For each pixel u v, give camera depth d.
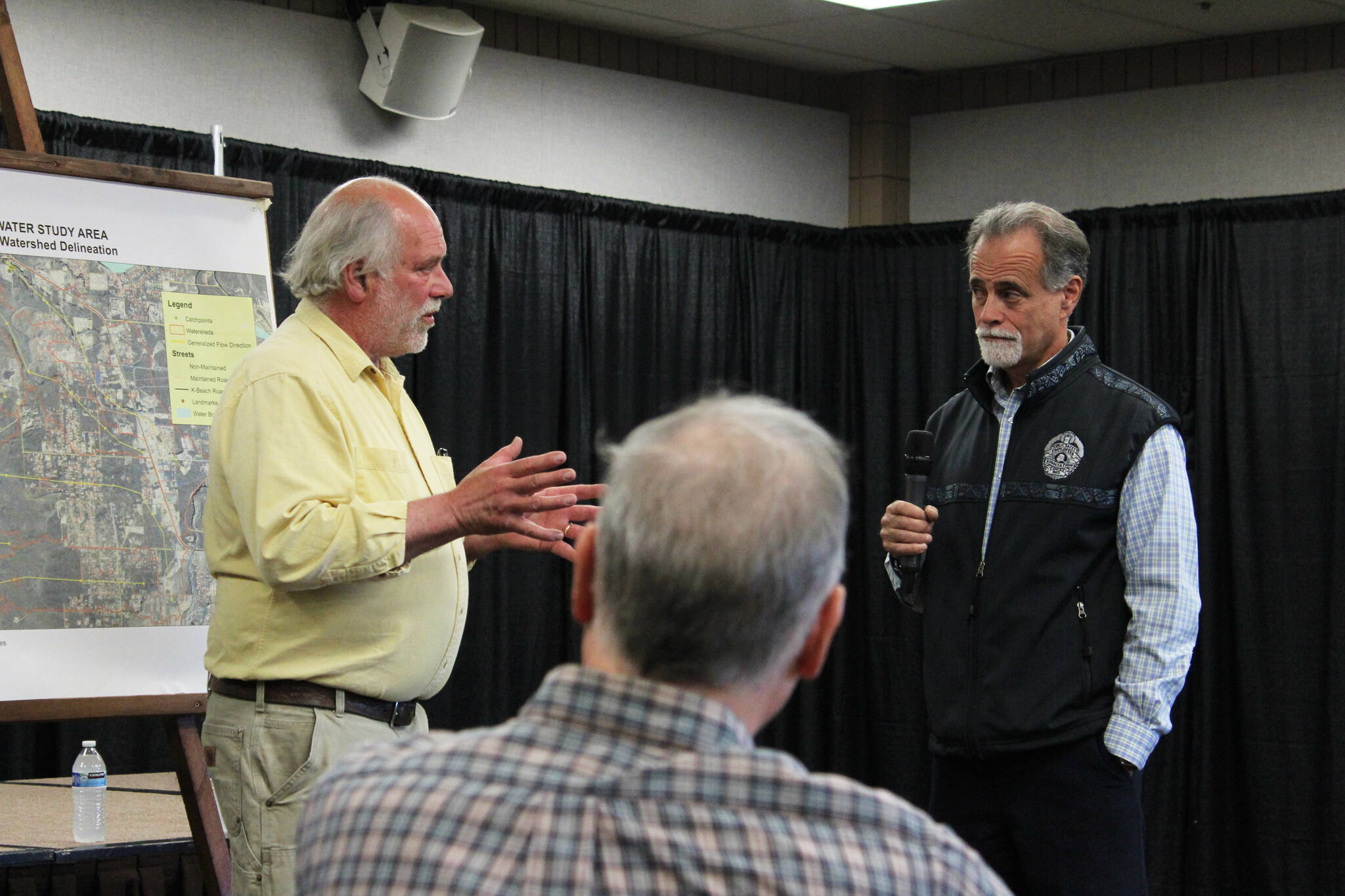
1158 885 4.53
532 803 0.84
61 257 2.65
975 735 2.40
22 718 2.42
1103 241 4.80
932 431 2.76
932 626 2.54
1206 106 4.85
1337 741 4.34
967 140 5.30
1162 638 2.29
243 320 2.82
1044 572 2.39
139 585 2.59
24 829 2.78
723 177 5.13
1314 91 4.67
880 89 5.33
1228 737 4.55
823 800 0.84
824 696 5.10
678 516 0.88
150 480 2.64
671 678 0.90
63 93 3.83
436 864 0.83
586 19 4.70
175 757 2.57
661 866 0.81
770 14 4.57
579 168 4.80
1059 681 2.35
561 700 0.87
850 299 5.22
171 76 4.00
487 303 4.52
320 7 4.26
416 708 2.22
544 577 4.60
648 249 4.88
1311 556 4.45
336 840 0.86
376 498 2.11
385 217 2.19
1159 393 4.73
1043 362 2.49
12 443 2.54
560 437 4.69
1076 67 5.08
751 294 5.07
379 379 2.24
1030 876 2.37
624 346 4.80
